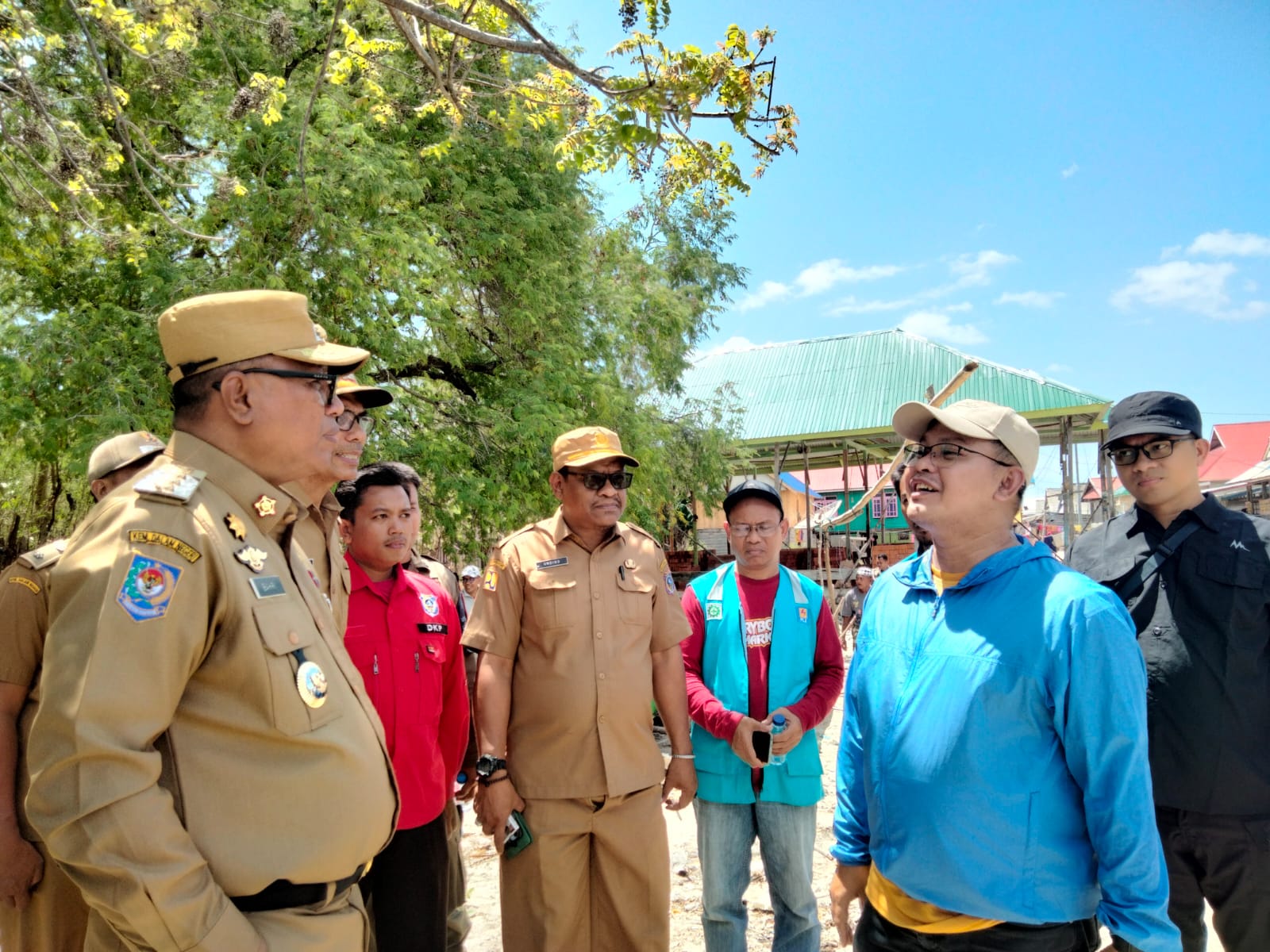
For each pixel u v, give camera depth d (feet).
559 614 10.05
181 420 5.94
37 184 21.50
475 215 34.88
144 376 26.78
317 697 5.47
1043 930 6.07
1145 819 5.83
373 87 23.02
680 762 10.57
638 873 9.87
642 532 11.18
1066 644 6.06
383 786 5.82
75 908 7.43
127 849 4.49
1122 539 9.38
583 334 39.27
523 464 32.76
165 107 28.63
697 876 15.12
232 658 5.19
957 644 6.47
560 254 37.22
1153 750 8.57
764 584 11.38
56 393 25.99
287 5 30.71
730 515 11.30
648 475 38.78
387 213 30.94
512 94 17.02
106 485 8.89
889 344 76.18
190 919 4.59
